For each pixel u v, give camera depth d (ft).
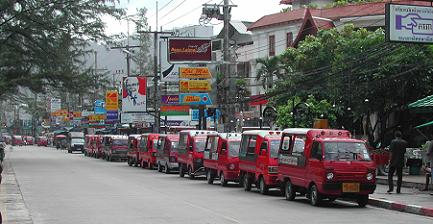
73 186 82.43
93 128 282.15
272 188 73.82
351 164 55.72
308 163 58.65
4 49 153.89
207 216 49.98
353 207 57.31
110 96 214.07
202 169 96.17
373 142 101.65
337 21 147.43
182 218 48.73
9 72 156.87
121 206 57.88
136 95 183.62
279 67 153.28
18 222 46.57
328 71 107.55
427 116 100.22
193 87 134.62
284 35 182.50
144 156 132.46
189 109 165.07
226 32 114.11
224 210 54.39
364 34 109.91
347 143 57.47
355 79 96.17
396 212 53.52
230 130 113.19
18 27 148.97
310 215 50.67
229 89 114.73
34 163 153.69
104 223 46.03
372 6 148.56
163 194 70.85
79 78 160.25
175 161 111.86
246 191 75.56
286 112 110.01
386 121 107.04
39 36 154.10
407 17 58.23
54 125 393.70
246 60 200.85
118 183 88.17
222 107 117.60
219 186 83.71
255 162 72.84
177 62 134.72
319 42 114.83
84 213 52.47
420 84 91.25
